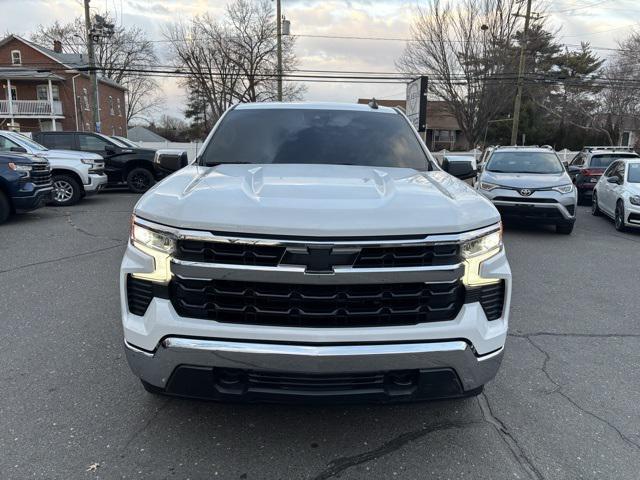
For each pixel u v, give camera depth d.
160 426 2.83
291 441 2.72
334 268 2.17
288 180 2.72
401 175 3.05
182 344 2.26
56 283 5.56
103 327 4.30
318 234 2.15
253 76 40.91
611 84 36.59
